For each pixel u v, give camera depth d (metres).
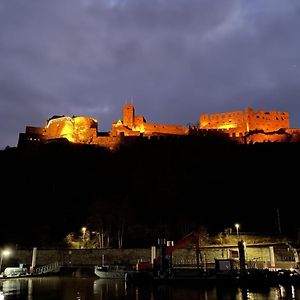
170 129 146.62
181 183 115.25
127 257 63.88
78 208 103.69
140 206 103.25
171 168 122.06
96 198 108.88
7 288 41.28
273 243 66.31
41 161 127.00
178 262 60.56
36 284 45.56
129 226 89.19
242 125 140.38
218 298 32.72
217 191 110.50
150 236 83.69
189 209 101.38
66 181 119.00
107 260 64.25
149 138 135.38
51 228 91.69
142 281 44.75
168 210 101.69
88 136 140.25
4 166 124.69
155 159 126.00
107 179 120.94
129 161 127.25
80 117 143.25
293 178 112.25
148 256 63.22
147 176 119.50
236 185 112.81
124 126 143.38
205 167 121.62
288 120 140.50
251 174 116.44
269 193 107.44
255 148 126.75
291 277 42.50
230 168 119.81
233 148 127.94
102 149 134.25
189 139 133.50
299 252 58.88
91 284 45.06
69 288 41.03
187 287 40.59
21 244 81.12
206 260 58.81
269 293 35.31
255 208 100.44
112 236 84.44
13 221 95.75
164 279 44.19
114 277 52.59
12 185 115.69
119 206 96.50
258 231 84.94
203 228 84.94
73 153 130.25
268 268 49.25
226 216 96.75
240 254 44.22
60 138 135.75
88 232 86.06
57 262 63.41
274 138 131.62
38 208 103.81
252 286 40.75
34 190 114.06
